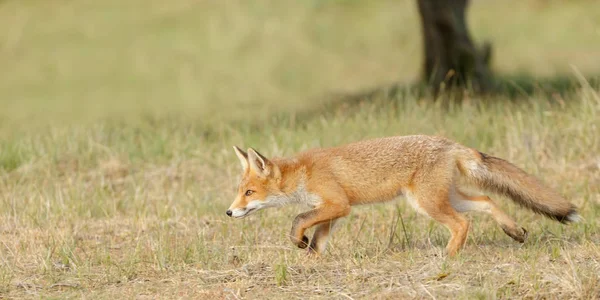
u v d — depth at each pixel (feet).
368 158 36.47
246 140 60.44
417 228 40.91
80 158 56.85
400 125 59.06
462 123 58.85
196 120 73.56
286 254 36.14
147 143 60.90
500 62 94.53
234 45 110.83
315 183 36.42
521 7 121.90
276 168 36.63
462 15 73.82
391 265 33.91
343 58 105.29
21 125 76.74
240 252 37.40
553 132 54.70
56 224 42.88
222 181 52.39
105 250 38.37
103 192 49.80
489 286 30.17
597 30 102.68
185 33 117.29
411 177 36.27
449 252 35.50
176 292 31.86
